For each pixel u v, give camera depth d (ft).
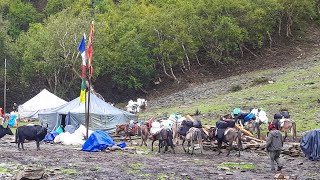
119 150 81.05
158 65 244.83
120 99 229.66
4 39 220.64
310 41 242.78
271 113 121.29
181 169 59.00
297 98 138.51
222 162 67.31
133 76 226.38
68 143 93.09
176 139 89.10
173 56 227.81
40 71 219.41
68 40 208.44
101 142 81.20
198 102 165.07
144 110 172.86
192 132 78.07
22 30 300.20
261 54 234.99
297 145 79.51
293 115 116.98
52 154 72.64
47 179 49.26
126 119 120.78
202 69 231.91
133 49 225.15
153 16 232.32
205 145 84.64
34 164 60.08
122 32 245.24
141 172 55.83
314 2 263.90
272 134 59.06
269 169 60.54
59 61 209.46
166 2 282.15
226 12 233.14
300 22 254.88
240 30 221.05
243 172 57.52
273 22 240.53
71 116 115.03
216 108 138.82
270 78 184.96
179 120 89.97
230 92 175.73
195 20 228.22
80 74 213.05
